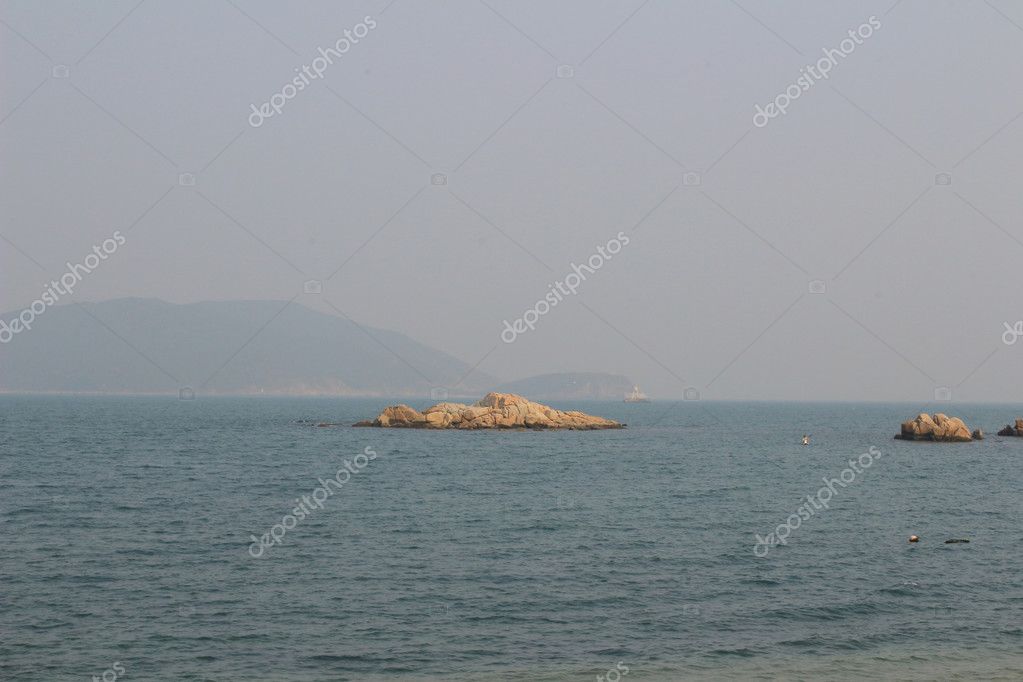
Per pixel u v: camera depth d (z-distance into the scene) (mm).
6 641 24938
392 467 75438
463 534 41031
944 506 53000
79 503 50281
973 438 125625
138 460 80875
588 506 51156
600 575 33156
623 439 124875
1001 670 23719
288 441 110125
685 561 35719
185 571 33000
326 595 29875
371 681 22547
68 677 22516
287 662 23734
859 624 27578
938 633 26766
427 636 25922
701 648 25266
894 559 36438
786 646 25500
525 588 31109
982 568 34938
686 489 61031
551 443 112250
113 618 27141
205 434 124312
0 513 46156
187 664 23484
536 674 23141
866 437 140875
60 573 32469
